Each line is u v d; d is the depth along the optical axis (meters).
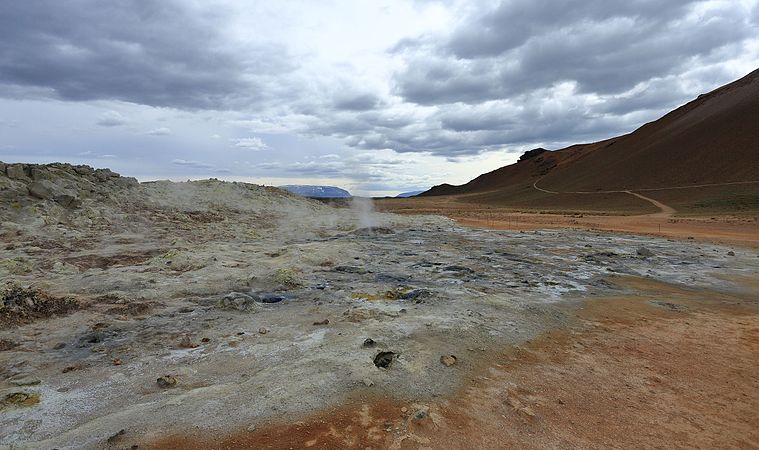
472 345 5.49
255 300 7.52
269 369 4.69
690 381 4.73
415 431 3.65
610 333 6.26
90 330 5.89
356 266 10.74
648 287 9.34
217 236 14.70
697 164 67.31
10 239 11.08
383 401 4.09
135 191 18.81
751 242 16.39
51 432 3.53
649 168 75.69
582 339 5.98
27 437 3.45
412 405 4.05
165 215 16.72
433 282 9.23
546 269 11.05
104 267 9.51
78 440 3.35
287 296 7.94
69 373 4.63
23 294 6.47
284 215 21.42
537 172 137.00
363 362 4.82
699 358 5.37
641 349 5.64
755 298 8.51
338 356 4.98
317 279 9.33
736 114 74.94
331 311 6.92
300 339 5.63
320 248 12.38
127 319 6.38
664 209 44.22
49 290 7.37
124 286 7.89
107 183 18.44
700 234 19.28
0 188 13.88
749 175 56.69
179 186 22.39
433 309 6.98
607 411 4.09
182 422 3.62
